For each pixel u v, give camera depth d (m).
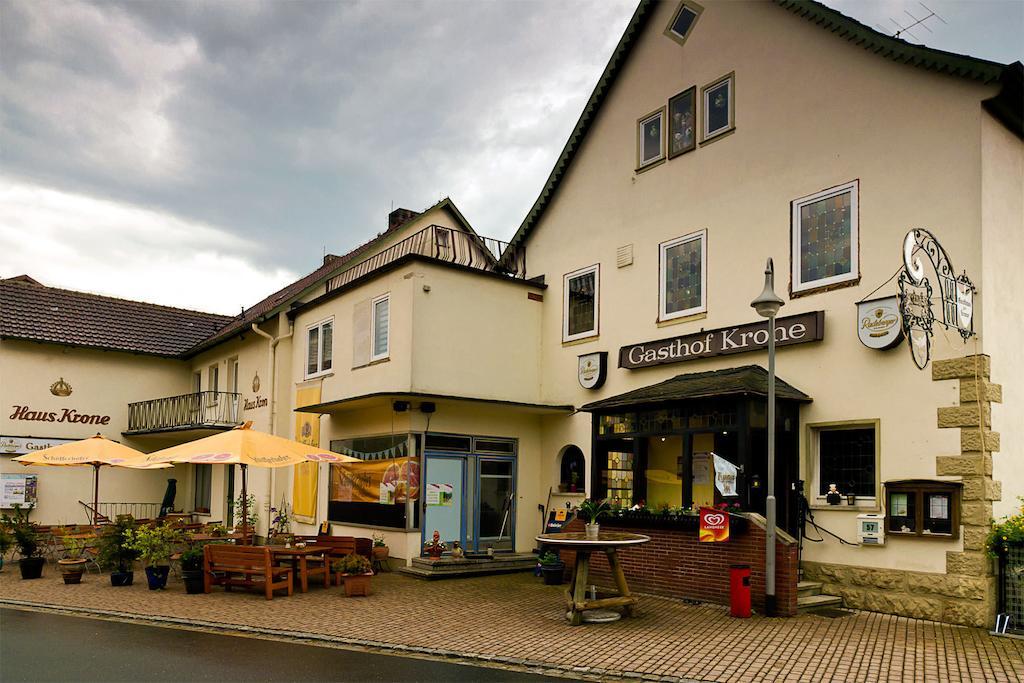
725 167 14.76
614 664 8.53
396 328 16.50
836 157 13.00
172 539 14.33
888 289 12.07
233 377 24.77
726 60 15.00
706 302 14.73
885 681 7.86
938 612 10.86
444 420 16.39
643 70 16.66
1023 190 12.33
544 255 18.48
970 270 11.17
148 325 28.39
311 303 20.19
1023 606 10.41
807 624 10.59
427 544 15.96
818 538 12.39
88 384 25.92
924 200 11.80
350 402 16.34
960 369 11.07
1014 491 11.34
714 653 8.98
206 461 13.33
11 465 24.14
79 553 15.97
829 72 13.27
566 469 17.50
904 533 11.30
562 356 17.61
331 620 10.88
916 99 12.05
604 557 13.96
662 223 15.80
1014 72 10.97
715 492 13.03
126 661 8.61
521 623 10.66
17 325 24.86
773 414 11.27
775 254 13.72
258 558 12.76
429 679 7.93
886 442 11.78
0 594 13.40
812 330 12.75
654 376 15.42
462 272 16.95
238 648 9.30
